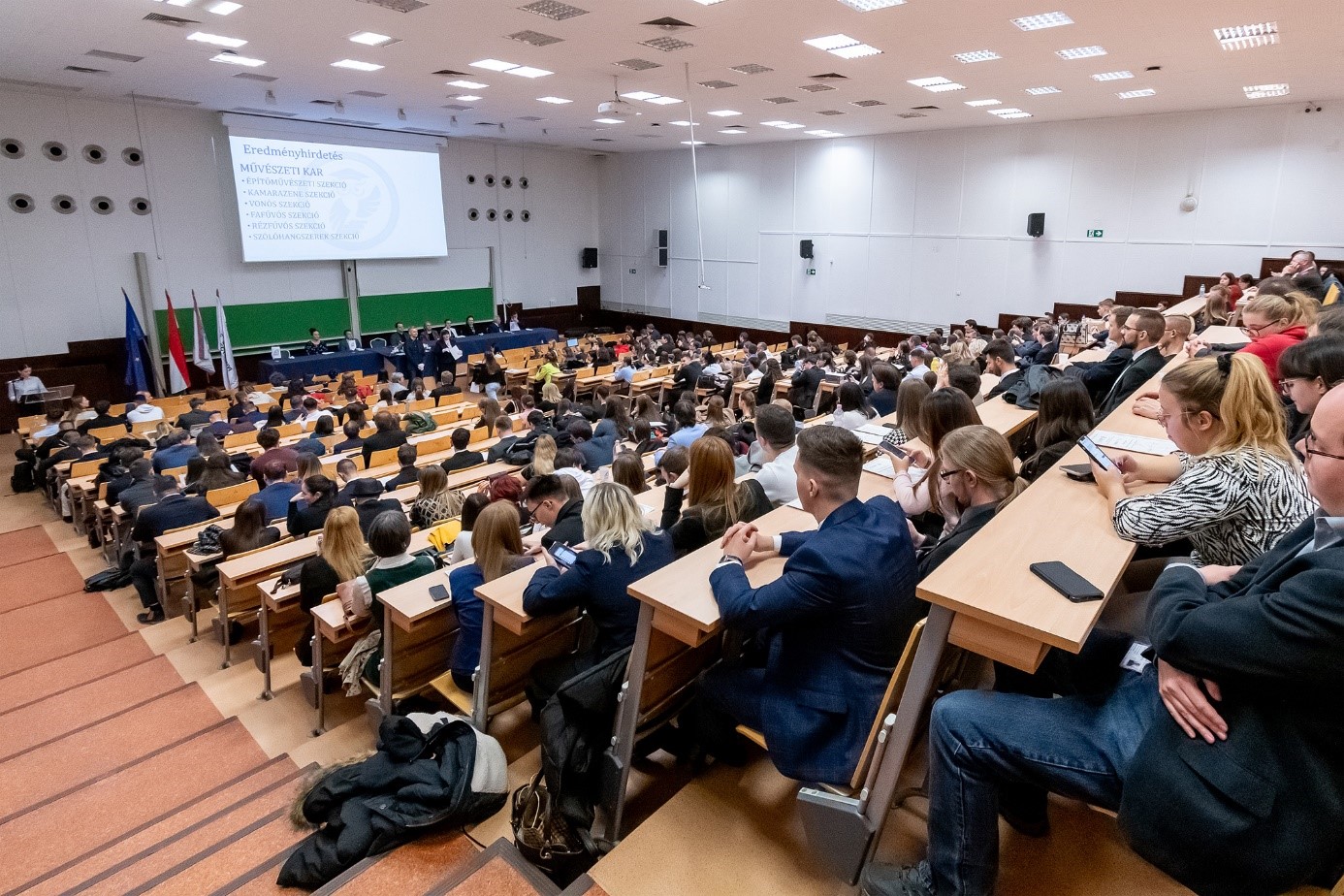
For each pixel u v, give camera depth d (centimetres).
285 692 426
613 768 221
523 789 236
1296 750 117
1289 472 161
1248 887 121
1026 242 1414
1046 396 291
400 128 1588
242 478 675
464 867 210
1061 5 676
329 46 870
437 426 923
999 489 204
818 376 897
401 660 319
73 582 674
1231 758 120
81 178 1290
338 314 1638
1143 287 1298
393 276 1725
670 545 267
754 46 853
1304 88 1011
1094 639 178
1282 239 1158
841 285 1694
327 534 389
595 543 255
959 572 161
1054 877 174
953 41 809
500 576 296
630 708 217
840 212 1662
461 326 1873
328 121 1494
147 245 1373
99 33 816
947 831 156
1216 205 1208
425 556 364
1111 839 186
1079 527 184
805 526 244
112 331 1360
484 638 272
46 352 1301
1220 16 693
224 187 1445
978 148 1444
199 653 496
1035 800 183
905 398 349
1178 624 124
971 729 151
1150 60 871
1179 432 183
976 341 1019
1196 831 123
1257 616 115
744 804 224
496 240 1916
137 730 398
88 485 748
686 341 1501
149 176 1356
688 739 253
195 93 1191
